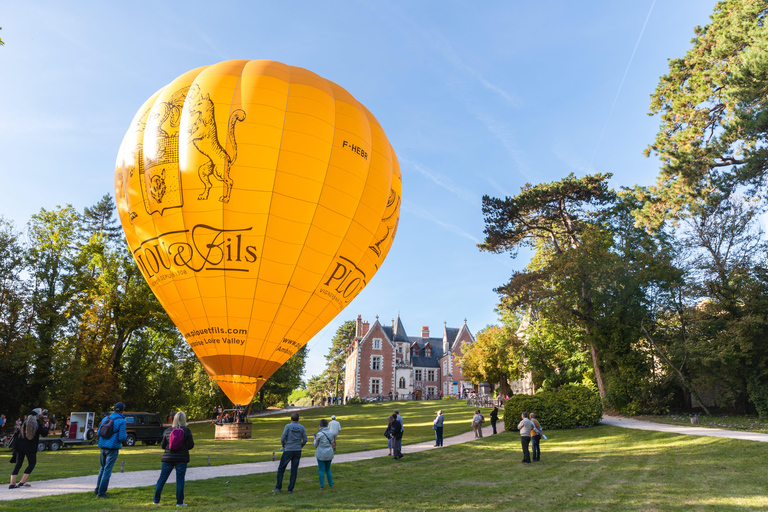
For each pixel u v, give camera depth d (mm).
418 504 9070
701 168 29047
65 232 37094
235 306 16938
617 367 30766
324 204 17391
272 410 64562
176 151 16984
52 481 10867
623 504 8977
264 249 16734
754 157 26047
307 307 17812
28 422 10258
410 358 84312
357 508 8672
